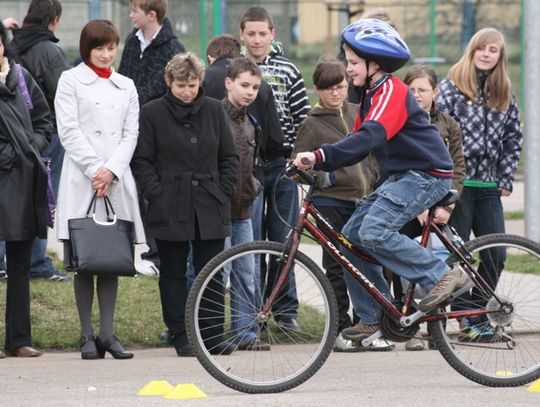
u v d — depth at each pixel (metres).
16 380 25.44
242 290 26.23
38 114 29.14
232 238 29.47
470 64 31.17
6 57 28.50
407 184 23.55
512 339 24.75
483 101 31.22
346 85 30.08
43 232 28.27
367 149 22.95
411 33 82.38
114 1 68.25
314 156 22.84
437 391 24.00
